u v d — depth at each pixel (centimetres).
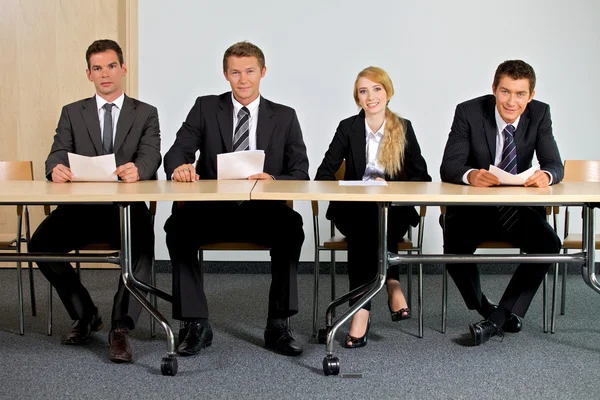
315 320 284
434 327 301
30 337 283
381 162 301
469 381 228
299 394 215
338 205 292
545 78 439
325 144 445
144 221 271
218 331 293
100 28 443
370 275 272
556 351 263
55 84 446
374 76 297
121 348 246
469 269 281
